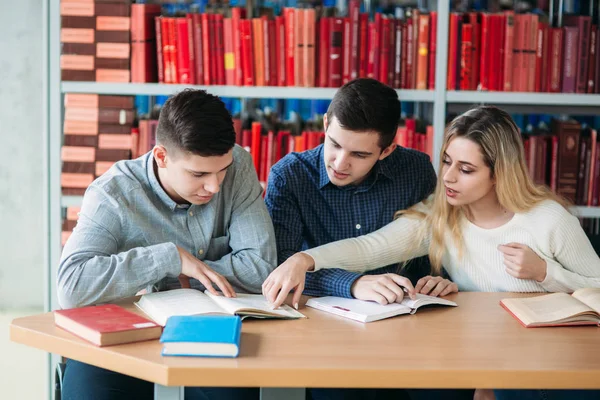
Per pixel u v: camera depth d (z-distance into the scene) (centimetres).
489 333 153
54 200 278
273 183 214
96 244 172
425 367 131
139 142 277
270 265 186
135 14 272
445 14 273
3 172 382
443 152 199
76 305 165
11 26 373
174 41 274
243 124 292
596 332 156
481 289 203
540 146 281
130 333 140
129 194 180
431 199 216
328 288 179
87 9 271
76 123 274
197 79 276
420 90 276
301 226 215
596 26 277
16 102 378
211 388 186
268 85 277
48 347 143
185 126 163
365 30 274
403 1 298
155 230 183
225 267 182
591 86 279
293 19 273
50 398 281
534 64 277
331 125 189
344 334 150
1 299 389
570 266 196
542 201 199
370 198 217
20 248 387
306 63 275
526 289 198
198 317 146
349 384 130
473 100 277
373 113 184
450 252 205
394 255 206
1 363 321
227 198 191
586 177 282
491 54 276
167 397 140
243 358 133
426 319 163
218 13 287
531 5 299
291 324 156
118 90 274
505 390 173
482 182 194
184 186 171
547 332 155
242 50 274
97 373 171
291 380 129
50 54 273
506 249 189
